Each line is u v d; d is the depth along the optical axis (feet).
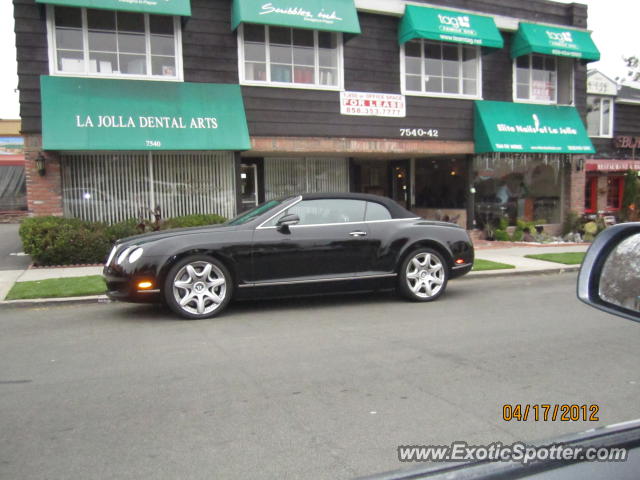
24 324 21.56
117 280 21.42
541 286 30.91
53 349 17.78
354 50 44.98
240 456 10.25
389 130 46.21
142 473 9.63
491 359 16.40
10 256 39.96
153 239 21.76
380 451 10.41
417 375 14.89
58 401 13.12
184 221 39.04
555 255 42.63
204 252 21.80
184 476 9.53
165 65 39.99
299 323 21.18
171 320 21.77
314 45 43.70
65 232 35.47
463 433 11.18
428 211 55.88
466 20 46.91
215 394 13.50
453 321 21.59
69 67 37.76
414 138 47.24
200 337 19.07
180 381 14.48
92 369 15.60
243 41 41.45
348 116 44.65
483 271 35.12
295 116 42.86
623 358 16.52
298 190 49.26
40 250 35.04
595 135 62.75
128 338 19.07
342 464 9.92
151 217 40.55
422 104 47.57
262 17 39.42
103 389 13.93
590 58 52.03
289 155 47.70
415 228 25.26
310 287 23.44
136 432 11.34
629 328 20.45
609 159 63.36
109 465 9.93
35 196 37.11
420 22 44.75
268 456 10.25
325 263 23.54
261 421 11.85
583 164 56.03
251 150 42.09
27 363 16.25
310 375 14.90
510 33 51.24
